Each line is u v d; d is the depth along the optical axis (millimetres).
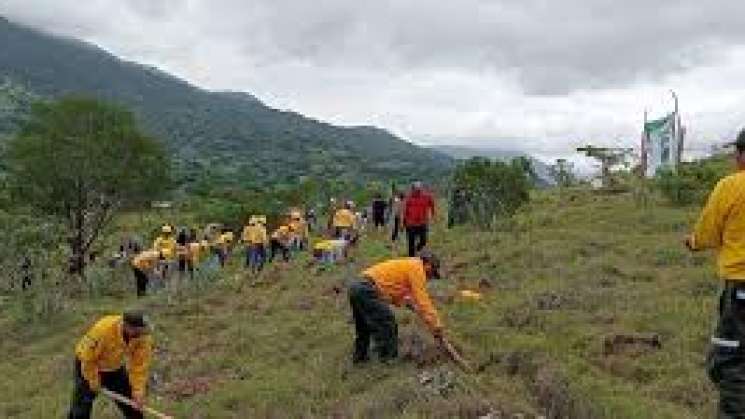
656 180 35219
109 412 13922
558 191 42719
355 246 31625
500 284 19734
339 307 19250
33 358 22484
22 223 36812
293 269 29484
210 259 35750
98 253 48375
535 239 25594
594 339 14305
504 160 33375
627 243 23844
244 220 54062
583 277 19375
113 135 51844
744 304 6742
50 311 28484
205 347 17859
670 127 34656
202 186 104500
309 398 12711
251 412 12773
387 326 13117
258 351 16531
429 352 13188
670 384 12352
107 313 28188
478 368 12656
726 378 6793
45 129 51406
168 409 13492
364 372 13109
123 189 52844
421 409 10789
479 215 31141
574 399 11039
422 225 24578
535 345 13594
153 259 32344
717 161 35688
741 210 6797
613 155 42906
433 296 17875
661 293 17641
